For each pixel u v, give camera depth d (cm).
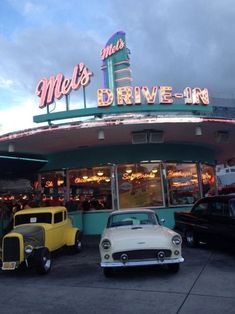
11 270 1079
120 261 898
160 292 792
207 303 708
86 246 1436
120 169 1738
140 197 1720
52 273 1029
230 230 1108
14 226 1201
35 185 1917
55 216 1213
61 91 1373
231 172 4238
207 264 1038
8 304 767
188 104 1344
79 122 1335
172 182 1753
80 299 775
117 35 1736
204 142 1797
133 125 1352
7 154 1725
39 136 1428
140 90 1330
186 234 1345
